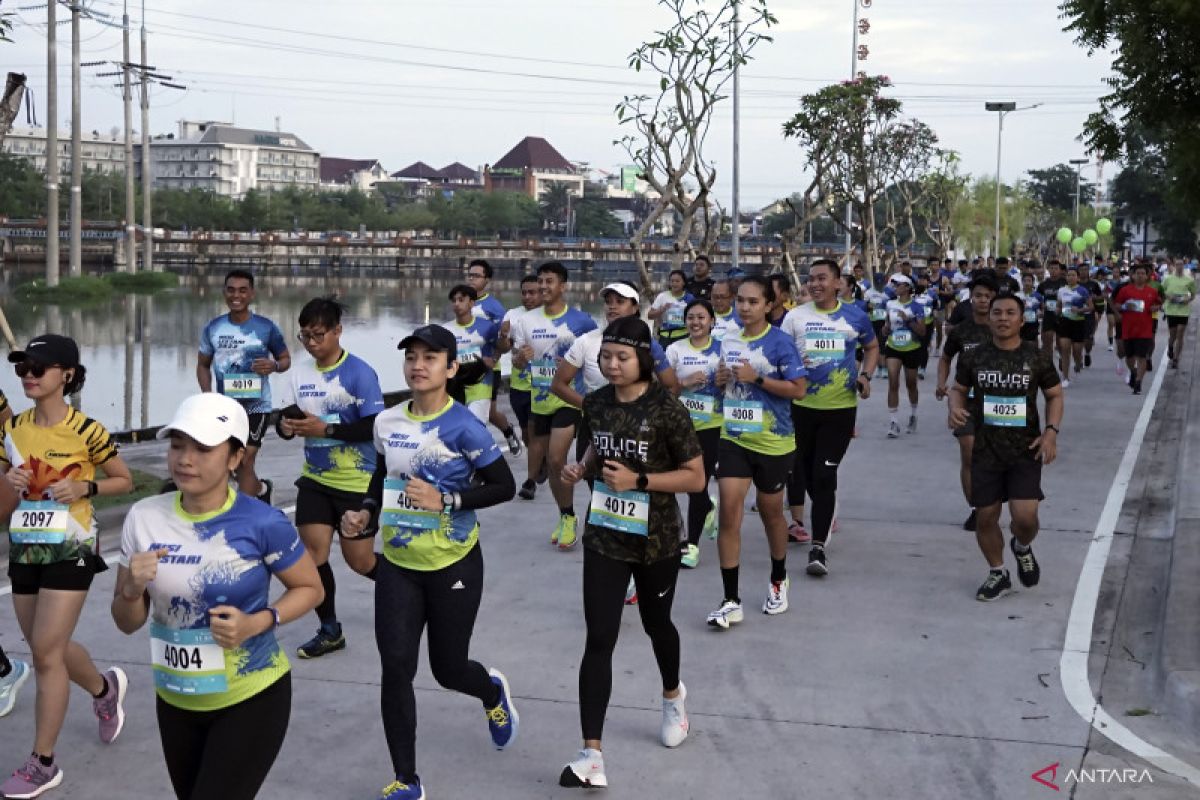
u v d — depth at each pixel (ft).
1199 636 20.88
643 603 17.16
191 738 12.62
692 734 18.08
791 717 18.75
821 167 99.96
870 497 35.81
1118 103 35.94
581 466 17.37
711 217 76.64
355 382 20.81
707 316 27.25
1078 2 34.91
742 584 26.40
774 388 22.80
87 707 19.29
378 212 453.17
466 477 16.29
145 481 35.19
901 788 16.24
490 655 21.66
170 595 12.08
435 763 17.08
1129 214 343.46
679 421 16.75
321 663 21.34
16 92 33.81
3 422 17.08
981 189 279.28
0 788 15.78
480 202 500.74
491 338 34.88
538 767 16.97
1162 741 17.84
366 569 20.86
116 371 83.15
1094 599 25.07
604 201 563.48
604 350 16.83
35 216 341.82
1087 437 46.70
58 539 16.12
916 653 21.74
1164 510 33.63
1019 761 17.10
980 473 24.82
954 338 31.30
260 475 38.65
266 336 29.27
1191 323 121.19
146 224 217.77
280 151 600.39
